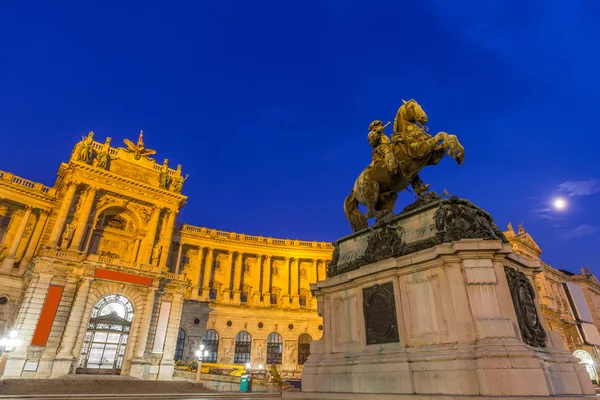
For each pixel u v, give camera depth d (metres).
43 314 34.34
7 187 46.91
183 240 59.84
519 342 6.71
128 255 48.41
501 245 7.62
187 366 42.25
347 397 7.86
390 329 8.31
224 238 62.56
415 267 8.43
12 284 42.97
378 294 8.85
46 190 49.94
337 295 10.04
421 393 7.12
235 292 59.75
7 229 46.84
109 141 50.75
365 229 10.55
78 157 46.81
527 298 8.00
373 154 11.51
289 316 59.31
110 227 49.03
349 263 10.29
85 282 36.81
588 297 78.75
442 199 8.95
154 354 39.16
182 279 45.00
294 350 56.97
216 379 34.78
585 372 7.77
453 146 9.41
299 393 8.85
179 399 20.05
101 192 47.50
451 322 7.43
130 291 39.34
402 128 11.22
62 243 41.06
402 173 10.63
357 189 11.52
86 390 27.80
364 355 8.51
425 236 8.84
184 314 53.59
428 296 8.00
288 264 65.44
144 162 53.19
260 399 17.62
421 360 7.38
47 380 29.42
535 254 66.50
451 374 6.85
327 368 9.07
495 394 6.16
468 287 7.39
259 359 54.66
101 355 36.34
